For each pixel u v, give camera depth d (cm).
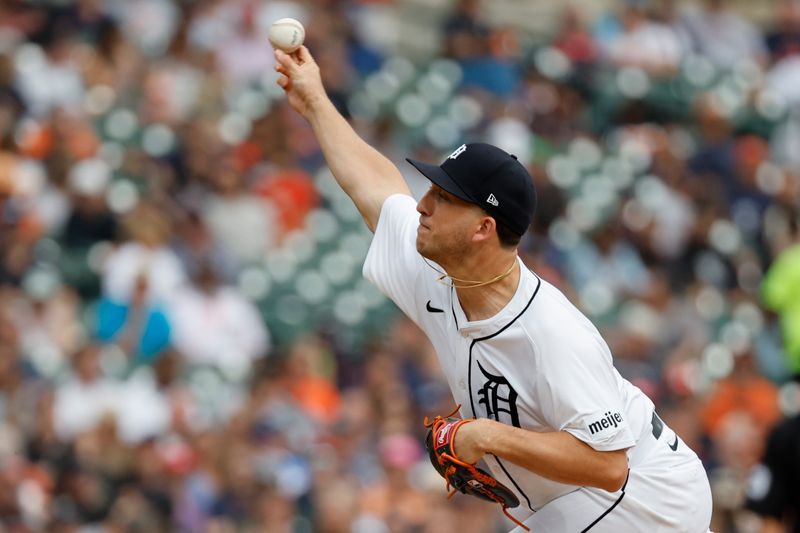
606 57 6531
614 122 6369
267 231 4719
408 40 6456
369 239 4941
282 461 3575
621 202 5678
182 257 4275
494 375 1631
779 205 6238
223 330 4244
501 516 3534
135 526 3328
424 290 1706
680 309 5247
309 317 4591
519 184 1584
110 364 3909
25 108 4725
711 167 6200
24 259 4166
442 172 1592
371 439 3816
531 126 5912
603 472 1579
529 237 5175
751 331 5225
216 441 3512
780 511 2391
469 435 1596
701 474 1734
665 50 6775
